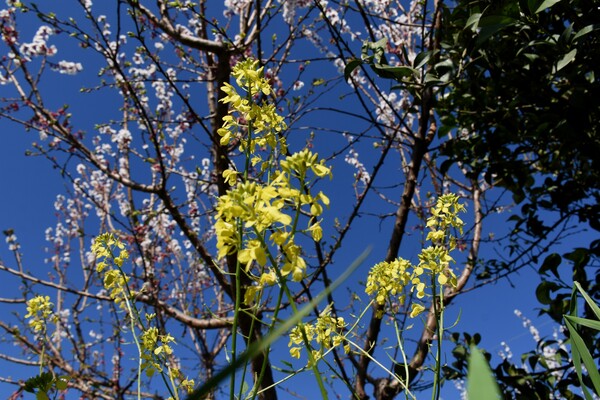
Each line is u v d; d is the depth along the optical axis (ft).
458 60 9.68
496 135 10.46
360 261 1.58
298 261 3.16
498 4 7.31
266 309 11.56
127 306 5.47
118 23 11.69
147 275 14.10
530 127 9.87
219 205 3.29
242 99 4.62
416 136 13.10
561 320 8.93
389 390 12.53
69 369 16.99
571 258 8.66
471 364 1.48
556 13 7.83
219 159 13.23
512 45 8.66
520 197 11.56
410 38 15.11
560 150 9.07
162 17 13.46
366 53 8.75
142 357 5.11
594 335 8.78
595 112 8.38
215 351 18.22
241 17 15.66
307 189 3.65
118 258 5.58
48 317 6.56
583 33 6.44
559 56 7.17
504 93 9.53
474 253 14.47
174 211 14.60
